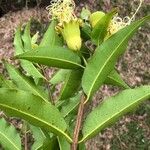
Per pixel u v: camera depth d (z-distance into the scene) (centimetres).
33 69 38
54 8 32
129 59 132
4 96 27
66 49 29
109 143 111
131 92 29
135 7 145
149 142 113
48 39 37
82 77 29
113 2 143
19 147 36
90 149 109
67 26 30
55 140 31
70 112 35
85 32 31
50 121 28
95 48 31
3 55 129
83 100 30
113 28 31
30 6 139
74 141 29
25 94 27
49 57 29
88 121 29
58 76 37
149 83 129
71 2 32
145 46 136
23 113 28
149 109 117
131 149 111
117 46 29
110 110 29
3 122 37
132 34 28
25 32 37
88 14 32
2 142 36
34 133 38
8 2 139
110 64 29
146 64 132
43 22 135
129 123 115
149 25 139
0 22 138
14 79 34
